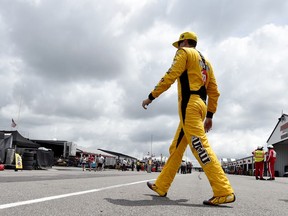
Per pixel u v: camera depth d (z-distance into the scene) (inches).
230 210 111.3
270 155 561.3
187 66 133.0
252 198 164.1
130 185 226.2
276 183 396.8
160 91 132.1
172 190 196.5
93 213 92.4
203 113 132.6
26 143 828.0
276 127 1588.3
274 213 109.3
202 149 125.2
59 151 1610.5
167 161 149.9
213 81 143.4
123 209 102.1
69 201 116.7
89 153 1632.6
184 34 142.3
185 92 131.3
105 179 323.9
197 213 100.4
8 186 178.5
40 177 332.2
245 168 2226.9
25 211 91.0
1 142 705.0
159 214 95.3
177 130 147.5
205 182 349.4
